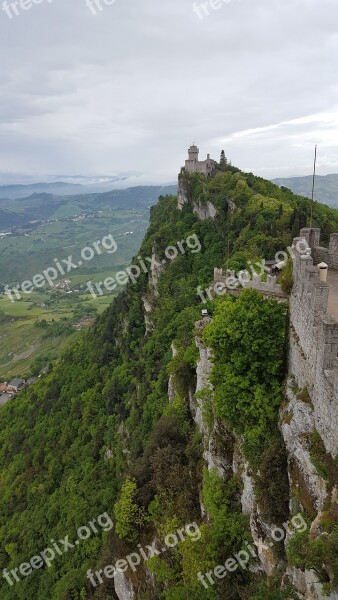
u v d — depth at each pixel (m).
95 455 70.31
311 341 20.28
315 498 18.42
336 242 28.59
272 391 24.22
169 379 51.84
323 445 18.70
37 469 79.62
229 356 25.75
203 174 117.12
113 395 77.69
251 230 74.56
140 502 37.22
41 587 55.66
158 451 38.09
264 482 21.97
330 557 14.92
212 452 29.33
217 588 24.66
